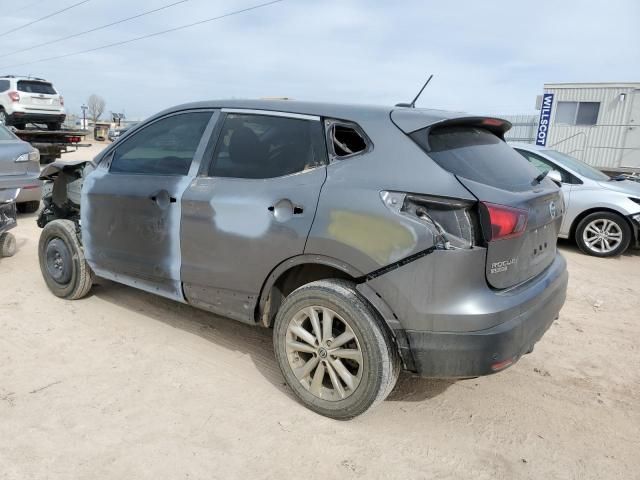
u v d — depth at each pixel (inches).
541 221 115.9
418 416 124.6
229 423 116.9
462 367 105.3
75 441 108.1
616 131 745.6
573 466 109.1
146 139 157.2
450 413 126.6
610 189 301.3
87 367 138.9
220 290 135.2
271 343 159.0
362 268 110.3
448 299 103.6
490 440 116.7
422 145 111.0
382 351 110.0
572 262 286.2
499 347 104.5
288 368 125.0
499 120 129.3
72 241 176.4
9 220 227.6
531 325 111.0
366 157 115.3
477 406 130.6
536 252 119.6
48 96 692.1
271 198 123.2
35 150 307.3
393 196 108.0
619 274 262.2
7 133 312.8
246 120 136.2
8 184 289.3
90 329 162.4
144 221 148.3
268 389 131.9
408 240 104.7
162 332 162.7
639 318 197.5
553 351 165.0
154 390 129.0
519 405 131.8
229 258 130.8
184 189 138.9
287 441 111.7
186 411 120.7
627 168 694.5
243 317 133.1
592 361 158.7
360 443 112.5
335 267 114.3
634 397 138.0
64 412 117.7
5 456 102.6
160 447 107.7
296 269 128.6
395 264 106.7
